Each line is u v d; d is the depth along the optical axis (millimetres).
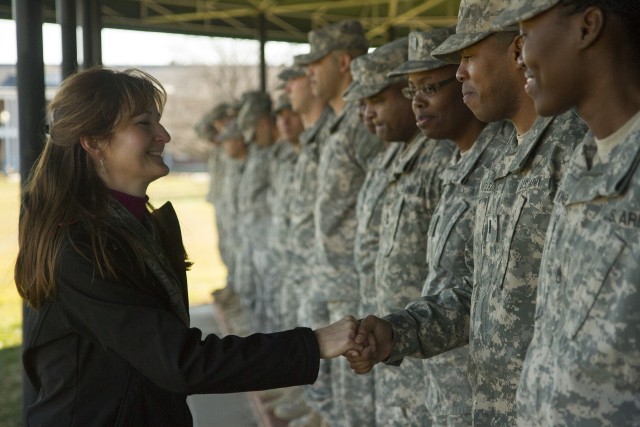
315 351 2010
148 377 1934
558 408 1532
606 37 1506
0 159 20797
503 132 2543
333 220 4117
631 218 1440
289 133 5777
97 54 6430
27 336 2021
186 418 2086
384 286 3152
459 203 2531
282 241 5695
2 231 14516
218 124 10055
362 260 3629
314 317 4312
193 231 16812
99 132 2004
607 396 1467
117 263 1926
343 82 4434
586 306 1491
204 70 21266
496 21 1604
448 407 2658
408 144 3281
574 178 1589
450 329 2344
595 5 1496
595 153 1598
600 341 1463
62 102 2008
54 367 1973
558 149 1953
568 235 1573
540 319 1682
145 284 1975
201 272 12328
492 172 2186
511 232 1996
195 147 23109
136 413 1964
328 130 4273
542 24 1540
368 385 3811
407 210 3072
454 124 2746
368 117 3342
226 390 1950
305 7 9117
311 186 4891
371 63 3236
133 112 2020
